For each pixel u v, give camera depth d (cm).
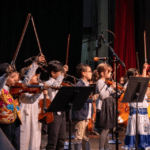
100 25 1180
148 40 1008
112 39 1136
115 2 1132
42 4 1094
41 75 1048
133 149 519
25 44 1063
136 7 1079
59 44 1109
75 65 1113
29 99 410
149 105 632
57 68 441
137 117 482
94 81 713
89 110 455
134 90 456
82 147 478
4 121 369
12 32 1052
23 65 1057
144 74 567
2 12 1045
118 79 1049
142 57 1033
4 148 190
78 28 1122
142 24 1041
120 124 820
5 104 371
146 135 516
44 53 1089
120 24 1067
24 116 452
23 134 448
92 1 1277
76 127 448
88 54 1367
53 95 429
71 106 380
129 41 1064
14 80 383
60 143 425
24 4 1073
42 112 414
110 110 488
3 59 1039
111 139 694
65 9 1115
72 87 368
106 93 478
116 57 489
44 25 1093
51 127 415
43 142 664
